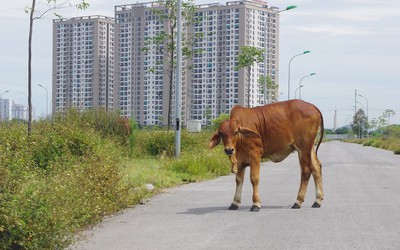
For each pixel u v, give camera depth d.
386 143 65.62
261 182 18.48
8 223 7.23
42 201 7.90
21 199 7.70
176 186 17.16
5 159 10.08
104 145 19.59
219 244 8.58
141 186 15.20
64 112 25.38
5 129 20.25
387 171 23.73
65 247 8.12
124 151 24.58
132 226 10.16
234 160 11.67
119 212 11.85
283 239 8.90
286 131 12.13
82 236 8.82
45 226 7.63
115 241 8.85
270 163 29.73
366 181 18.75
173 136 26.72
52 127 20.38
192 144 27.06
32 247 7.45
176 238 9.05
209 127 39.16
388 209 12.03
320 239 8.88
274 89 65.44
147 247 8.42
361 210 11.89
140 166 20.28
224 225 10.20
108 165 13.07
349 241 8.72
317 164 12.44
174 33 32.88
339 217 10.98
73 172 12.23
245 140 11.86
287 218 10.91
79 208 9.90
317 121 12.35
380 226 9.98
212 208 12.41
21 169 10.55
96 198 11.04
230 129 11.70
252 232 9.51
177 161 20.97
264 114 12.09
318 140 12.74
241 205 12.90
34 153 16.70
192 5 32.59
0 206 7.41
